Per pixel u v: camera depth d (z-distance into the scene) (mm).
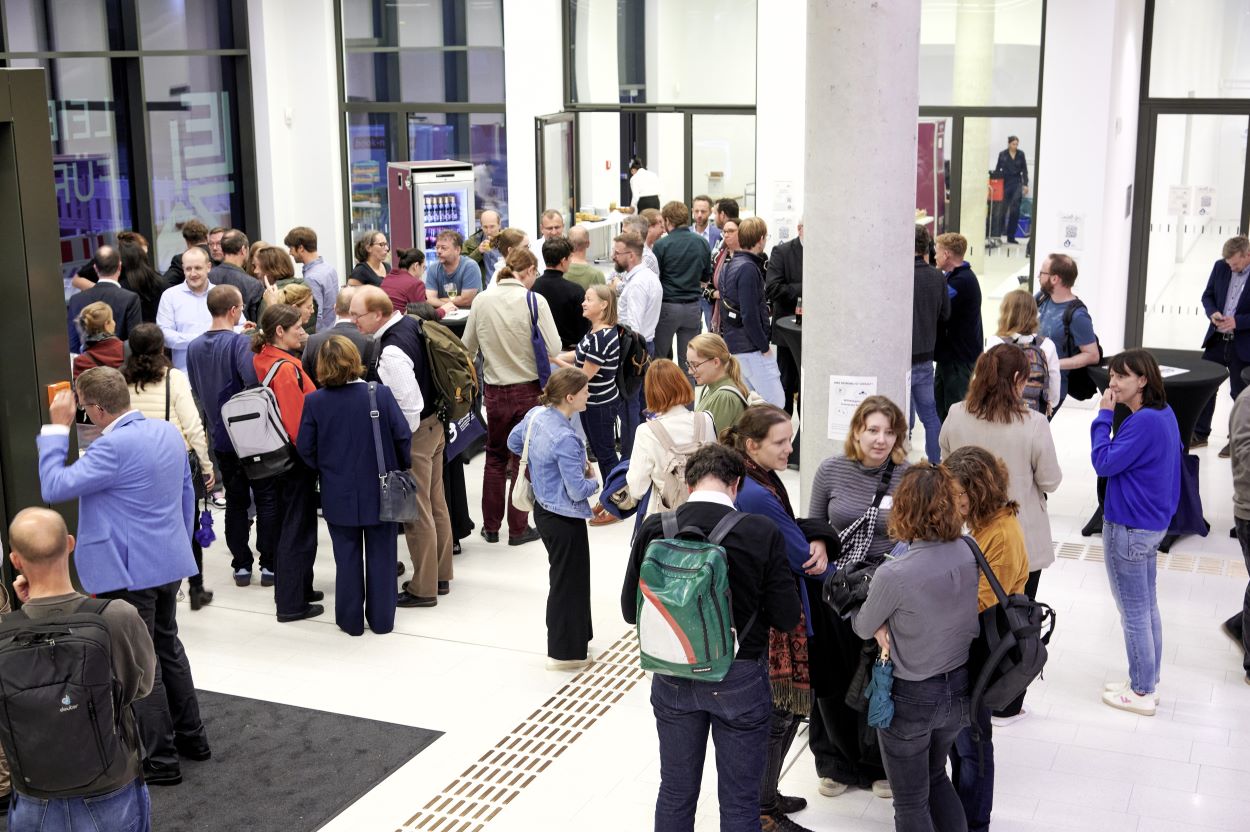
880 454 4641
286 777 5227
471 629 6730
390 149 14156
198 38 13094
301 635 6684
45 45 11547
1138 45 11805
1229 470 9172
